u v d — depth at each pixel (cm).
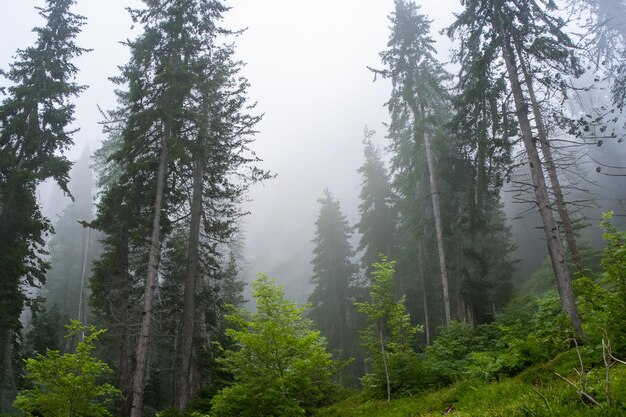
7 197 1961
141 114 1656
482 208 2291
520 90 1488
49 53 2277
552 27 1477
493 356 1139
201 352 1934
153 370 2652
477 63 1598
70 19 2369
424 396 1094
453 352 1370
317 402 1413
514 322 1439
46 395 1045
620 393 576
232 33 2061
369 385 1272
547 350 1008
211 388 1678
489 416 682
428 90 2364
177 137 1700
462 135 1866
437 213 2139
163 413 1447
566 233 1385
